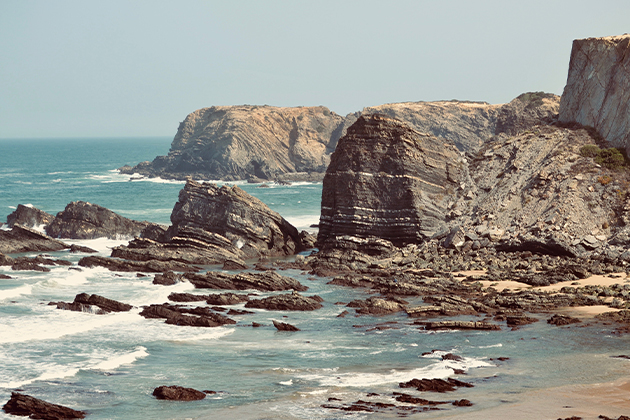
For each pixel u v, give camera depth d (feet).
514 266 201.67
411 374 108.78
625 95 252.62
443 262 213.87
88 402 97.19
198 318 148.66
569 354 118.01
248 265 235.61
